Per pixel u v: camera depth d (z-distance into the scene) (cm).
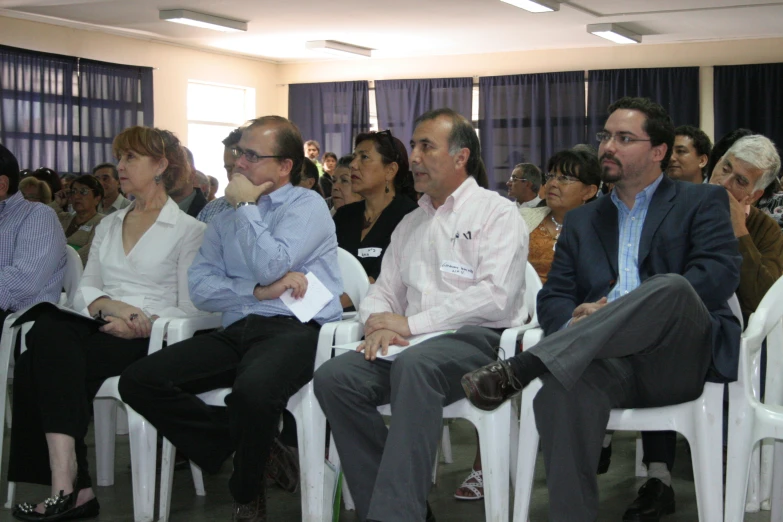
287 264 232
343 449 212
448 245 229
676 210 212
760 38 963
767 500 245
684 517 238
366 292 259
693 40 984
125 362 247
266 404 210
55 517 234
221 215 251
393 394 199
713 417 190
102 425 273
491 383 188
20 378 241
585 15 845
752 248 243
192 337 244
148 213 272
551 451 192
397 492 191
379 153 291
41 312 244
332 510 229
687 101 988
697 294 190
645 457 244
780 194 308
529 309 246
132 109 978
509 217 226
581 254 222
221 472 298
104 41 954
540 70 1060
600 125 1023
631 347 189
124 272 267
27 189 490
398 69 1134
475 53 1090
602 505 252
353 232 301
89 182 477
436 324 218
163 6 823
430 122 230
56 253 276
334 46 1018
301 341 227
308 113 1170
